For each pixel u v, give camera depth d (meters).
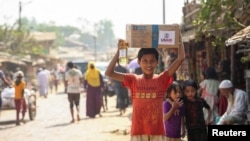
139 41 4.77
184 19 16.00
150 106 4.66
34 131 12.29
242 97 7.57
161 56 15.89
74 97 13.98
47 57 52.41
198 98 6.98
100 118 14.84
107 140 10.52
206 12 9.10
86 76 15.07
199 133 6.88
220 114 8.59
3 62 30.19
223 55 11.67
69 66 14.03
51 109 18.67
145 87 4.68
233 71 9.84
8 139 11.10
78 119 14.12
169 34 4.80
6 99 14.27
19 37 41.78
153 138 4.66
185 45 15.37
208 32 9.47
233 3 8.77
